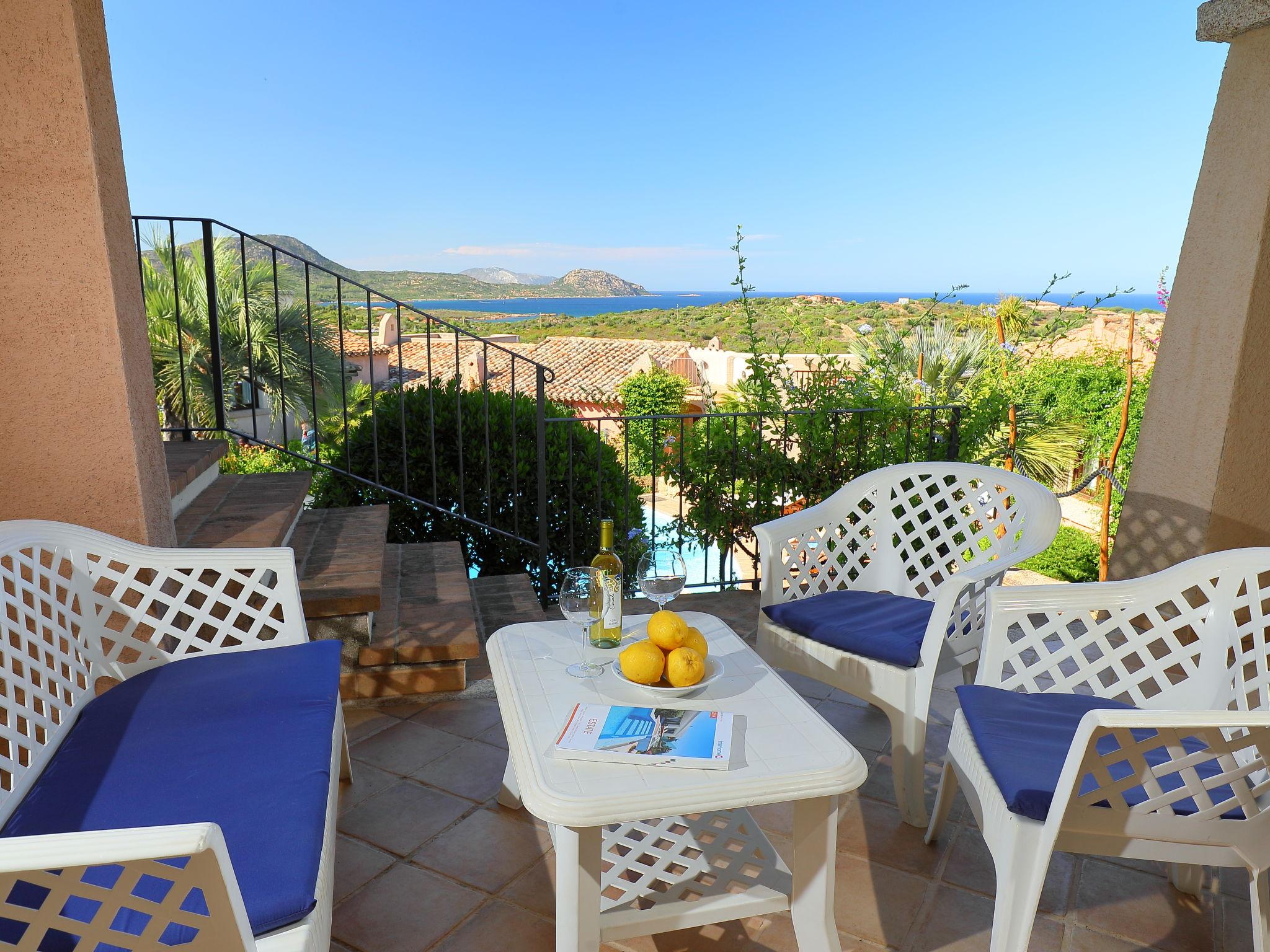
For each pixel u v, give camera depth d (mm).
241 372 10438
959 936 1748
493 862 1974
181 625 2412
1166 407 3359
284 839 1293
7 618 1684
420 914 1791
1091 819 1455
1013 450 5812
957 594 2092
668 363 21172
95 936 1000
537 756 1494
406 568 3521
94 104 2102
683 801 1376
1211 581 2082
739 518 4121
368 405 10945
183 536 2713
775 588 2551
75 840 944
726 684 1797
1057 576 7027
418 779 2330
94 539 1970
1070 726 1796
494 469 4254
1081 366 7941
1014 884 1507
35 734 1648
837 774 1456
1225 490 3150
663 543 4254
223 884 1003
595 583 1902
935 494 3752
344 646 2715
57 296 2100
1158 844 1474
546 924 1766
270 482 3500
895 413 4090
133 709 1736
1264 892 1470
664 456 4203
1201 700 1928
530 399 4484
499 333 45750
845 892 1888
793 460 4086
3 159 2016
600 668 1877
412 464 4312
